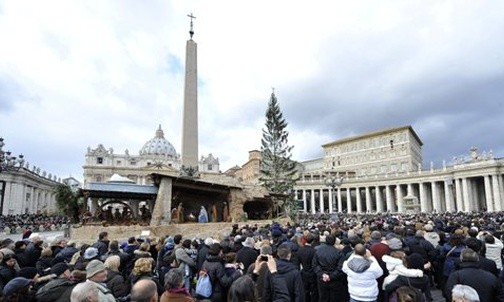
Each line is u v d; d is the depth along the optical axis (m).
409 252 7.44
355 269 5.32
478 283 4.59
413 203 59.53
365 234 9.20
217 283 5.78
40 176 87.12
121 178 25.03
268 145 51.75
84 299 3.22
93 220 20.47
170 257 6.51
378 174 85.06
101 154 115.12
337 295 6.37
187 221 23.58
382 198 86.25
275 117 52.50
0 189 73.62
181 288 3.88
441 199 77.25
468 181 68.44
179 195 25.19
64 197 29.75
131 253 7.20
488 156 66.25
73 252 7.50
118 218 22.28
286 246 5.39
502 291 4.55
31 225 37.00
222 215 26.59
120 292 5.12
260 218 30.59
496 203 62.50
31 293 4.30
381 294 6.87
